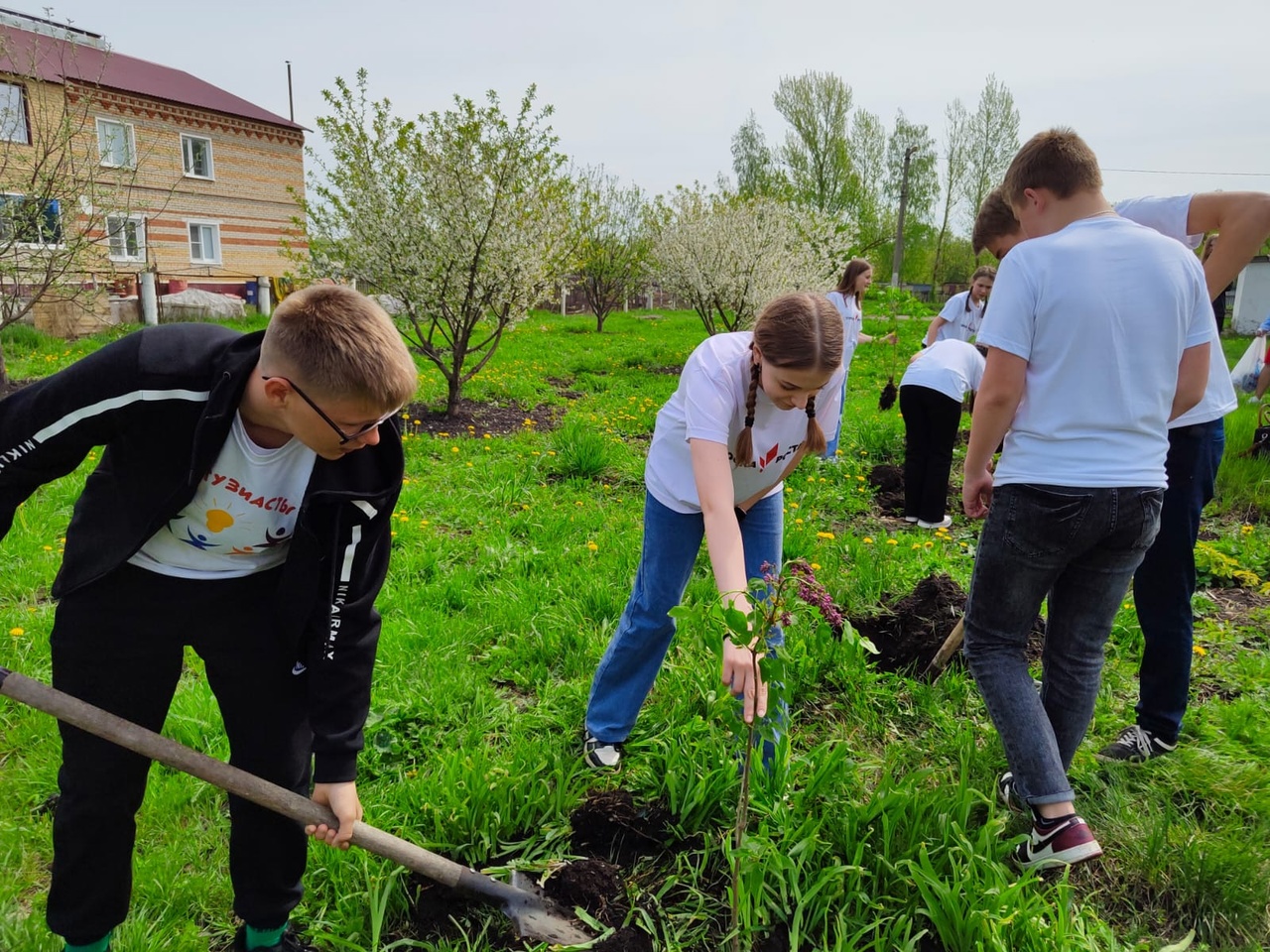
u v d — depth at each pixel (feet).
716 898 7.73
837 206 136.36
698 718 9.79
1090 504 7.47
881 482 22.08
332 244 30.35
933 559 15.44
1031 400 7.78
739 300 47.70
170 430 5.35
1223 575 15.72
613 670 9.39
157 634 5.93
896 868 7.57
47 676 10.94
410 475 21.67
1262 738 10.23
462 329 30.12
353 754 6.27
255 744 6.39
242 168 84.28
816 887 7.23
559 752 9.50
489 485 20.71
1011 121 144.15
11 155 38.60
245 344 5.43
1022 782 7.84
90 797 5.98
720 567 7.29
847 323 25.39
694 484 8.55
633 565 14.82
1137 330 7.45
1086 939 7.00
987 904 7.11
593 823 8.54
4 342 42.96
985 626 8.21
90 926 6.35
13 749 9.57
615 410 32.73
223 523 5.70
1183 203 9.29
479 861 8.11
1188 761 9.61
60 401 5.20
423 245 28.78
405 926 7.48
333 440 5.27
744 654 6.82
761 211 48.67
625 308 115.75
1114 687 11.50
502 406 33.35
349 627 6.10
